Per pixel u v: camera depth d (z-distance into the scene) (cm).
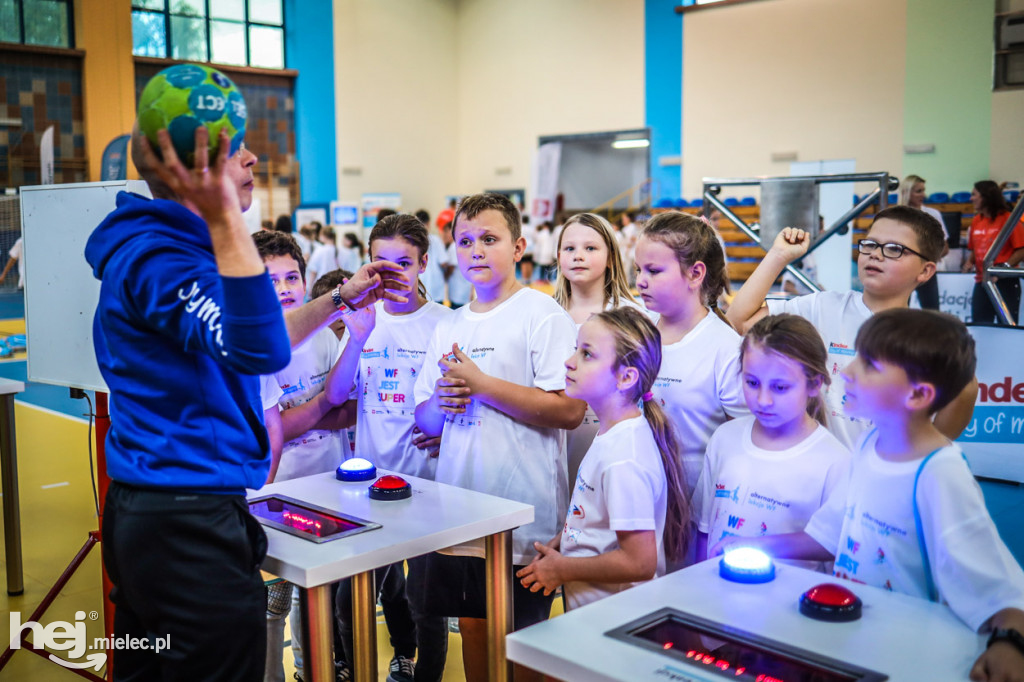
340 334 284
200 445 147
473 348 229
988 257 496
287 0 1800
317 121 1841
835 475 175
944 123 1393
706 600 132
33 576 366
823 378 174
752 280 252
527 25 1923
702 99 1672
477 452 221
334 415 261
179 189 122
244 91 1762
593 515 182
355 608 163
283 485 199
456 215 230
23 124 1520
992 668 105
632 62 1766
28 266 249
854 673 107
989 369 479
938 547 127
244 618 150
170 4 1666
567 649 116
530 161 1947
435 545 161
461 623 230
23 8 1509
